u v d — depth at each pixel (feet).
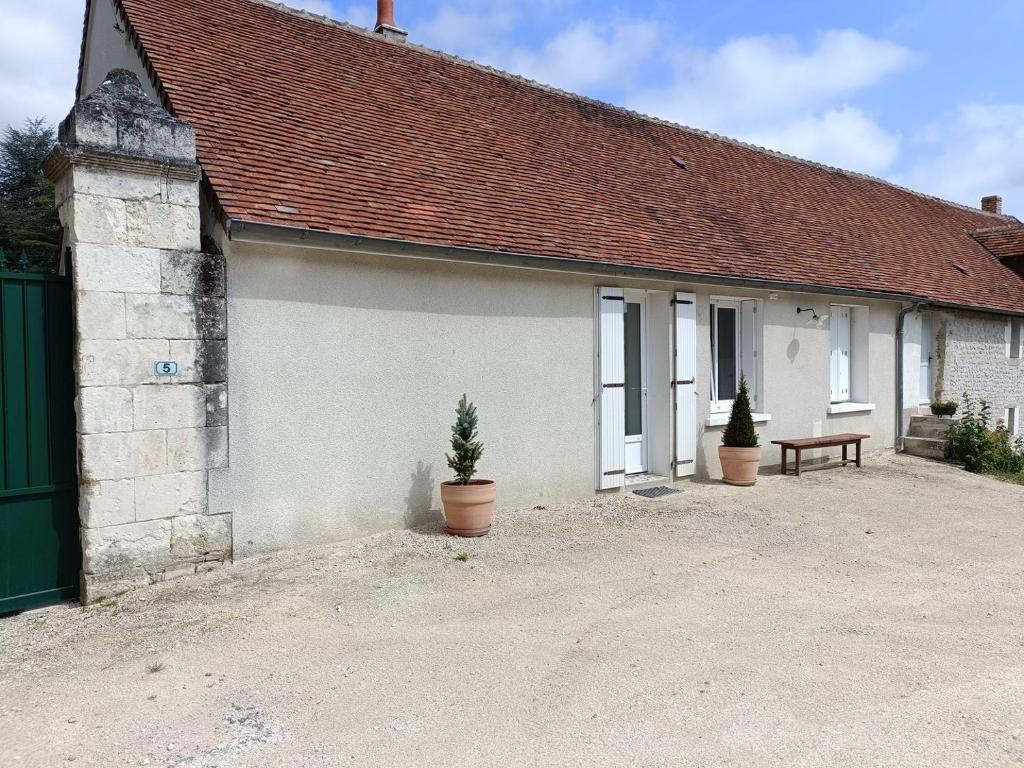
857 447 37.47
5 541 16.92
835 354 40.78
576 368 27.40
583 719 11.95
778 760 10.79
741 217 38.81
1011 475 37.81
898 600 18.22
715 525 25.02
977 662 14.46
